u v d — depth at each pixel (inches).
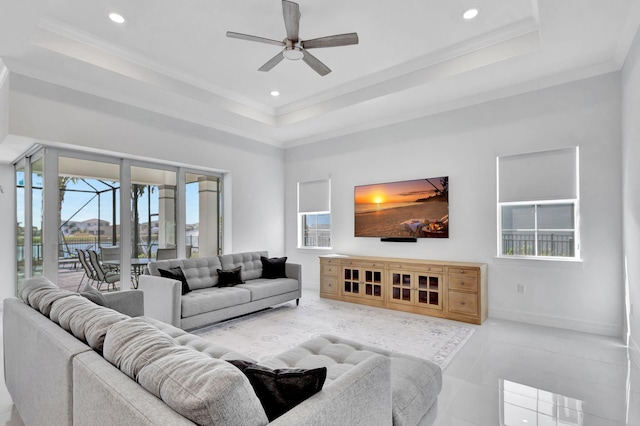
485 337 141.9
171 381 39.8
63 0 114.0
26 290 87.2
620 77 140.4
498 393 97.1
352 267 205.8
